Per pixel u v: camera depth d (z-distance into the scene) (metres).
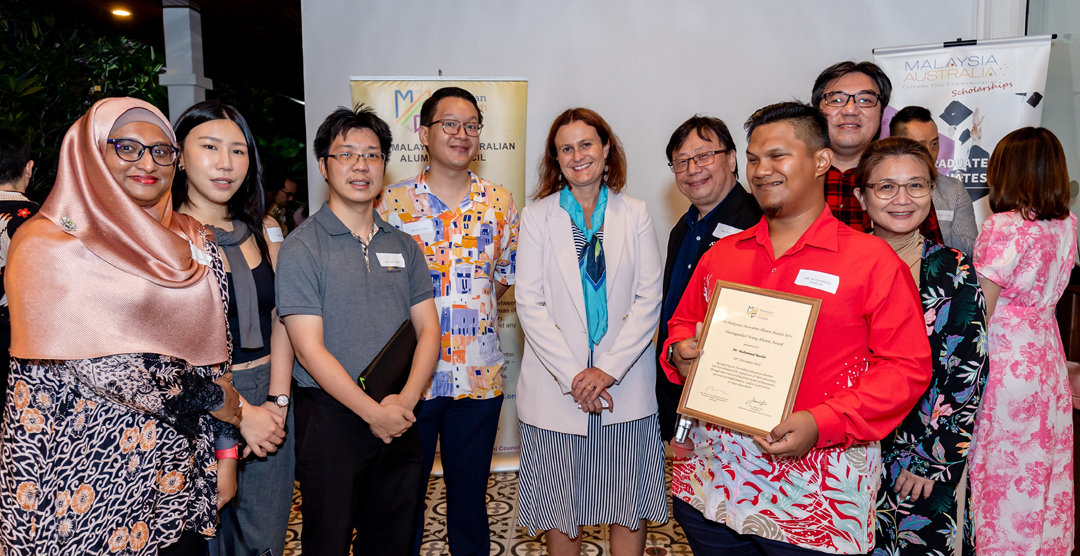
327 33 3.70
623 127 3.72
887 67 3.21
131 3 4.00
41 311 1.20
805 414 1.24
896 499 1.65
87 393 1.24
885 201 1.59
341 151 1.73
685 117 3.70
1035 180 1.92
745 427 1.29
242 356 1.70
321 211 1.79
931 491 1.60
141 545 1.31
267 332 1.78
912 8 3.56
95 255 1.24
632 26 3.67
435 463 3.56
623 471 1.97
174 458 1.38
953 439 1.55
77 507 1.22
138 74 4.52
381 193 2.20
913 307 1.28
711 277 1.56
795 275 1.38
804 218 1.40
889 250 1.32
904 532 1.64
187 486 1.42
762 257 1.46
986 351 1.54
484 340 2.19
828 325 1.32
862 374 1.31
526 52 3.70
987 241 1.99
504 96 3.32
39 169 3.88
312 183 3.77
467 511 2.21
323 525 1.66
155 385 1.28
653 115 3.71
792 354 1.29
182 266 1.36
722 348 1.37
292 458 1.88
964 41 3.07
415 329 1.92
